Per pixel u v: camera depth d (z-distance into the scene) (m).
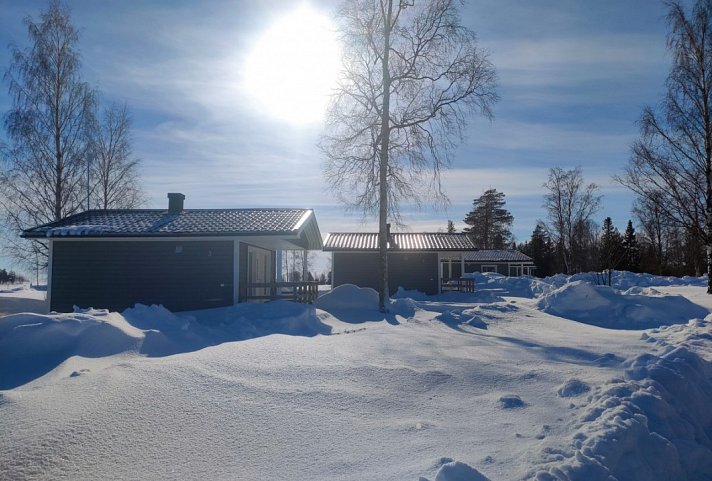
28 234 17.44
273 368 6.98
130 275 17.58
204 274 17.42
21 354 8.29
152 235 17.17
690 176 21.91
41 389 5.91
